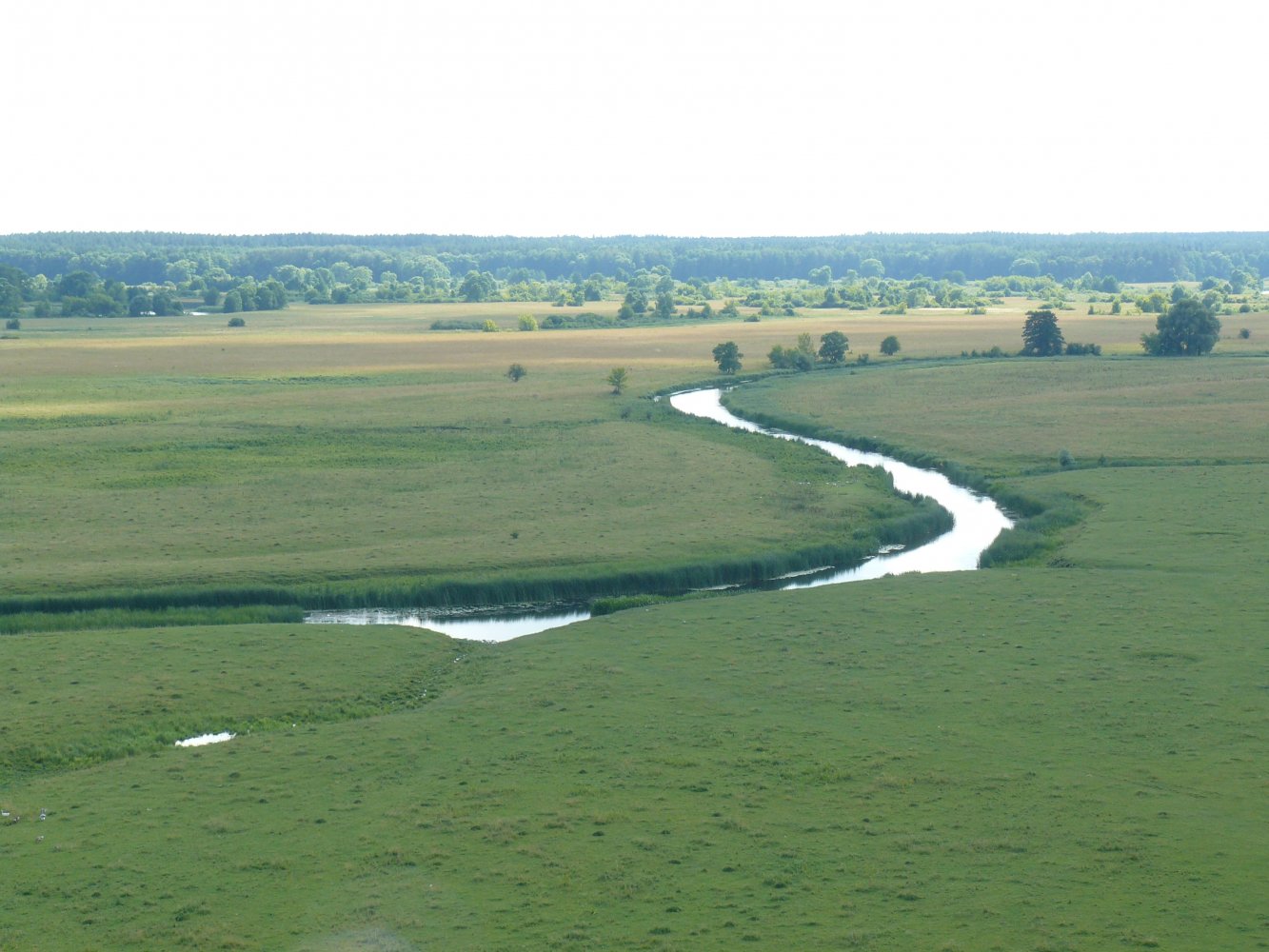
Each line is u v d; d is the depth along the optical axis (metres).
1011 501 85.00
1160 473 89.88
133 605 60.09
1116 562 65.56
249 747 42.44
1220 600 57.53
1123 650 50.47
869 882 32.16
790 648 52.16
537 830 35.56
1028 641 52.19
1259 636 51.81
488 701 46.59
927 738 41.75
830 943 29.23
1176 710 43.53
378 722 44.88
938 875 32.38
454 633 58.41
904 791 37.56
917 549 73.56
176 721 45.00
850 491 86.12
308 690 48.28
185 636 54.78
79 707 45.84
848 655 51.00
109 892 32.50
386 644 54.00
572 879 32.69
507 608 62.22
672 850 34.19
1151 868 32.31
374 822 36.34
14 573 63.56
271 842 35.22
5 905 31.89
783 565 68.44
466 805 37.31
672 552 69.06
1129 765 38.97
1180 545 68.69
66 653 51.97
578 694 47.06
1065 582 61.91
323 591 62.03
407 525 76.00
